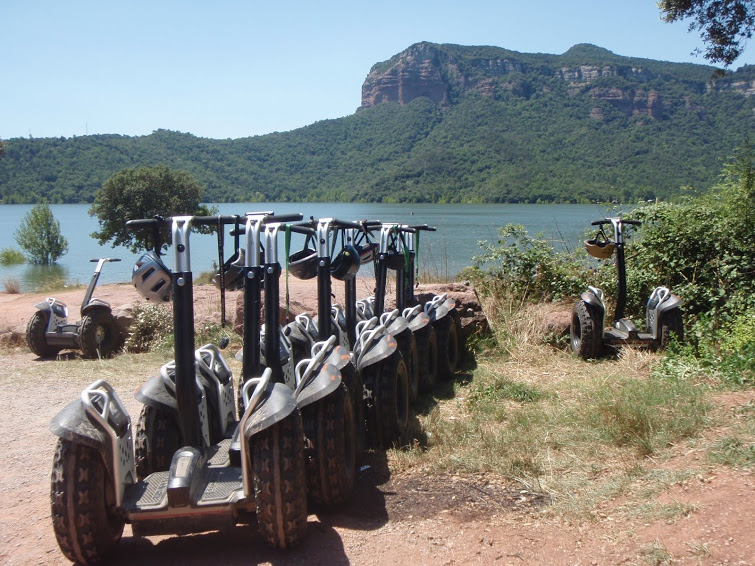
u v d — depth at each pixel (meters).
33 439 5.73
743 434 4.46
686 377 6.37
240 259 4.33
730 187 9.62
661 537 3.41
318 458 3.80
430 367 6.94
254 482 3.34
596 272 9.66
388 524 3.85
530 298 9.71
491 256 10.23
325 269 4.97
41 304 9.55
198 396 3.96
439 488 4.36
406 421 5.46
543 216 52.53
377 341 5.18
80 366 8.73
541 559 3.40
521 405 6.15
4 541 3.80
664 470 4.21
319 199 114.31
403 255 6.90
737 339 6.89
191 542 3.69
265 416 3.30
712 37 11.62
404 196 106.50
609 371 7.23
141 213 28.19
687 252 9.12
